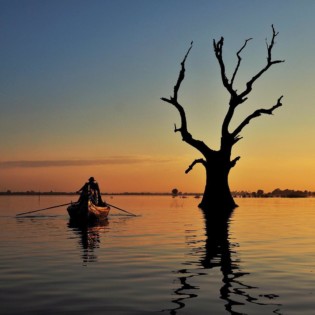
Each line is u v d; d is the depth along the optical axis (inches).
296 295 321.1
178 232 789.2
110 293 326.0
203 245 600.4
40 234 755.4
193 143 1622.8
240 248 568.7
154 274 396.2
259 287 346.3
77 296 316.8
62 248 570.3
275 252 531.8
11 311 279.0
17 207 2027.6
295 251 539.8
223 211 1605.6
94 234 753.0
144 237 703.7
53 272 405.4
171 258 487.2
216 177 1640.0
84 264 447.8
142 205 2459.4
